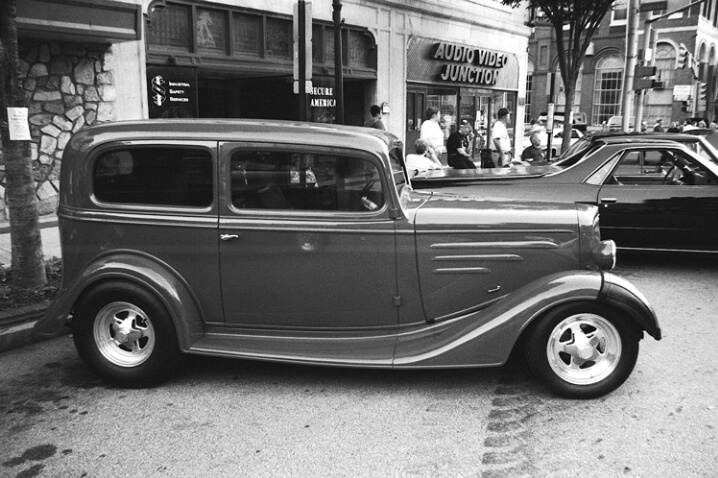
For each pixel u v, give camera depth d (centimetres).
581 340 404
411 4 1605
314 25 1355
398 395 423
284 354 420
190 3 1097
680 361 482
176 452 352
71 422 388
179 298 423
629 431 372
